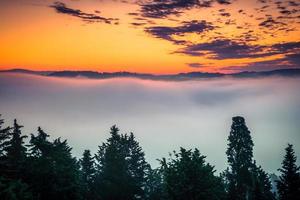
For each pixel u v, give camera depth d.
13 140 28.50
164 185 27.83
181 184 25.34
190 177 25.69
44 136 27.81
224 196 30.59
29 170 26.11
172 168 26.47
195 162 25.95
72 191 27.16
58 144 27.94
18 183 21.80
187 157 26.31
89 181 40.00
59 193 26.05
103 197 35.84
